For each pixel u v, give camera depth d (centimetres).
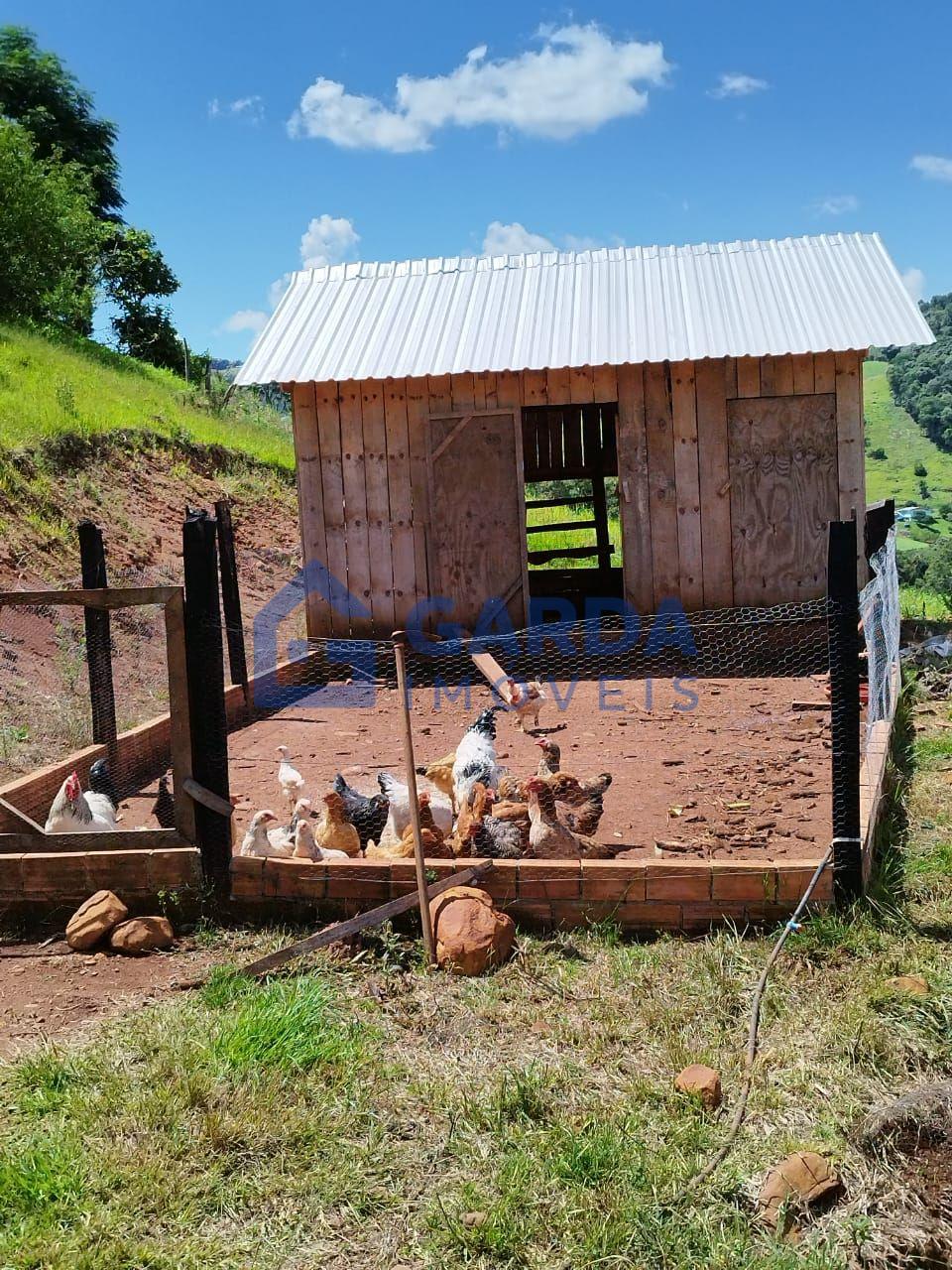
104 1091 447
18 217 3069
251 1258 366
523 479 1350
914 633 1428
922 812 766
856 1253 370
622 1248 366
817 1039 480
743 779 856
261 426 3344
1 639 1220
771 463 1312
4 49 5066
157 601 618
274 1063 466
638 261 1551
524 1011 511
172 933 605
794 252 1509
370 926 573
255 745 1034
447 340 1379
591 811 700
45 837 638
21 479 1680
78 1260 358
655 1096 444
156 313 4362
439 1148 415
